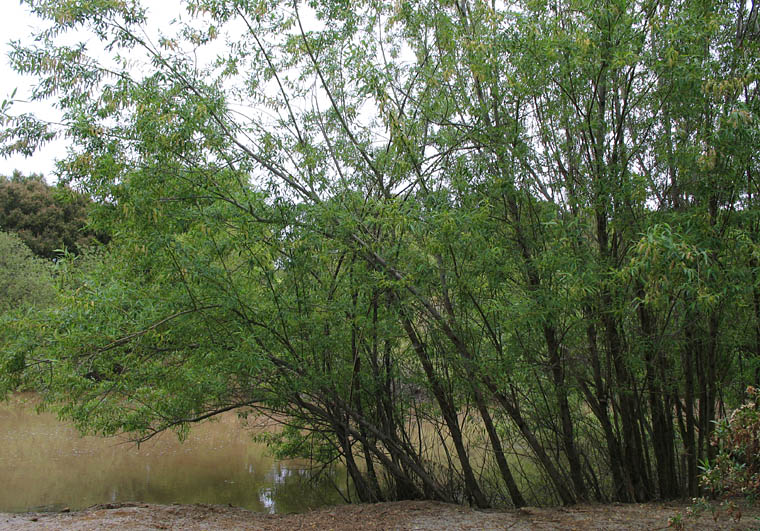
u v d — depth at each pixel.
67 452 12.88
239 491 9.63
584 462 7.19
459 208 6.20
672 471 6.61
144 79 6.18
